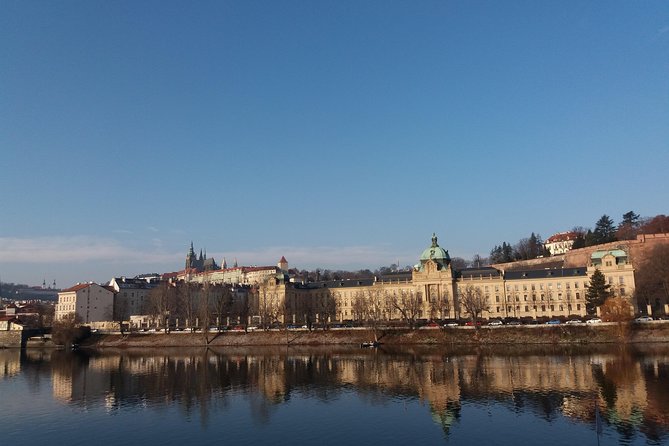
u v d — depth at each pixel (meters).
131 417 86.31
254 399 98.06
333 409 88.38
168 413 88.56
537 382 103.44
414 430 74.19
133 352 199.88
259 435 74.00
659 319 169.75
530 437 69.00
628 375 106.12
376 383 110.31
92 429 79.38
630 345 156.00
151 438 73.94
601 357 134.12
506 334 177.50
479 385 103.38
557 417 77.81
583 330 170.12
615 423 73.44
